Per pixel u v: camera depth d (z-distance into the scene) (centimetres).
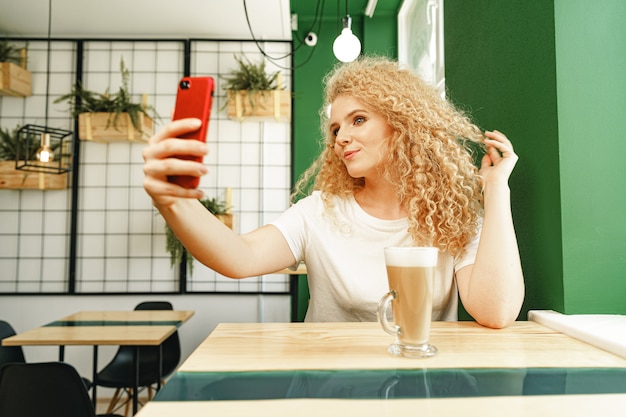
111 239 343
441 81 297
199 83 59
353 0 371
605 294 93
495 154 106
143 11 318
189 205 74
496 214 88
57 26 339
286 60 362
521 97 112
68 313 337
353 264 108
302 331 78
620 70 95
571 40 95
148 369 272
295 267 119
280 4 307
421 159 107
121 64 340
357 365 58
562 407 45
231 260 86
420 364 59
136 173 345
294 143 358
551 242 98
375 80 108
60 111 348
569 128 95
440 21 299
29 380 150
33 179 320
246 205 353
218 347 67
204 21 333
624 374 55
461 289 98
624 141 95
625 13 96
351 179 123
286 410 44
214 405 45
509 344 69
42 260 341
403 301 64
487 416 43
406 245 109
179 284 343
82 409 154
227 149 355
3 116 346
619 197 94
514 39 116
